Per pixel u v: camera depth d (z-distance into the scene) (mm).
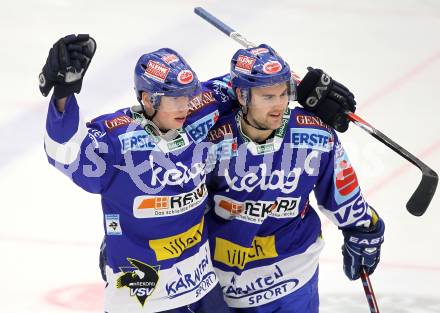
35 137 18016
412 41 23281
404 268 14281
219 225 10523
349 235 10984
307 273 10773
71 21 23672
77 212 15664
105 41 22547
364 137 18297
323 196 10703
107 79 20406
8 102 19344
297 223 10641
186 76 9250
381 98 20203
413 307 13281
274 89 9547
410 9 25344
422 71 21578
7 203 15875
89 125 9547
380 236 10945
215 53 21953
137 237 9719
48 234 14969
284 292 10688
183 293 9859
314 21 24188
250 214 10312
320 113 10320
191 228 9852
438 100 20141
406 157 10242
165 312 9883
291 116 10203
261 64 9555
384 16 24797
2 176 16734
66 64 8477
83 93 19688
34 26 23266
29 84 20203
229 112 10320
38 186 16438
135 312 9828
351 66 21766
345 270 11391
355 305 13312
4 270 13922
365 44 23031
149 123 9539
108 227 9742
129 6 24719
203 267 10070
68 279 13766
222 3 25062
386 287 13797
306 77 10188
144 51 22062
